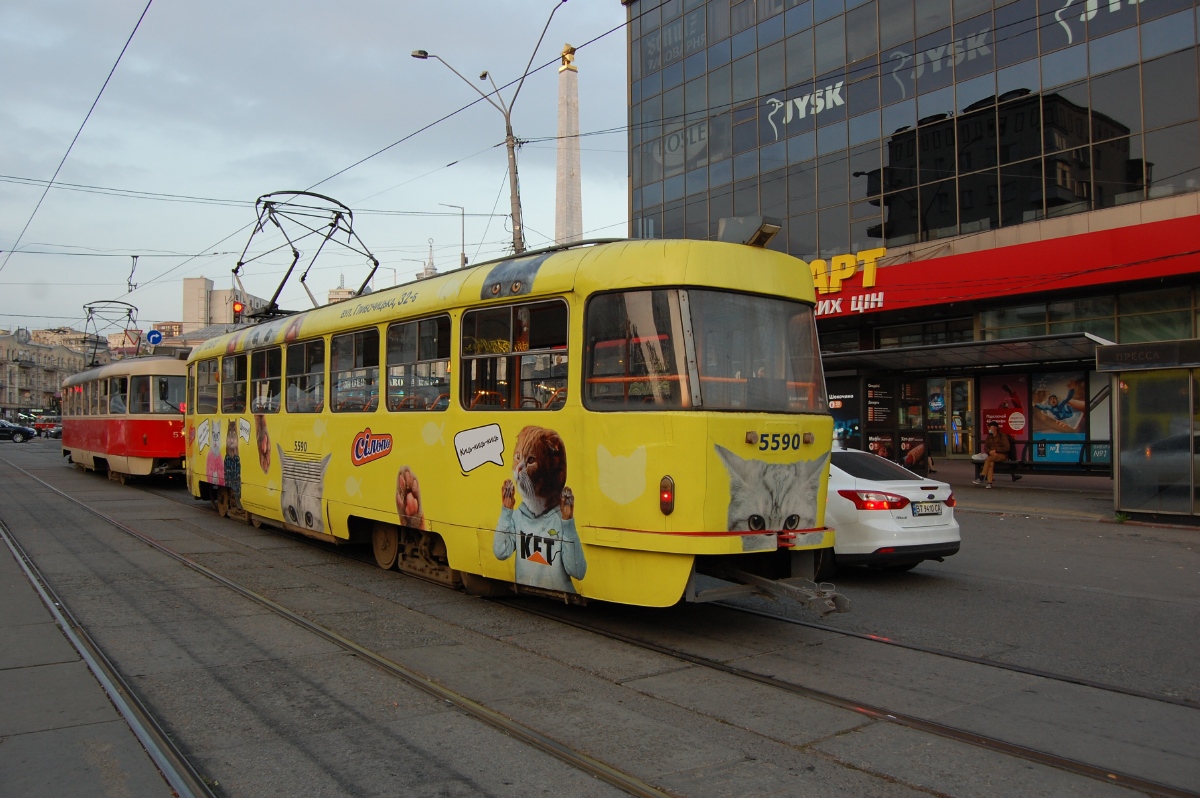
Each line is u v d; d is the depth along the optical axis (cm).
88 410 2372
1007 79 2044
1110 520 1441
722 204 2700
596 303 653
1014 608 804
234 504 1352
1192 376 1367
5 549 1065
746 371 646
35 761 420
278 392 1134
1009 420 2386
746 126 2630
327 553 1073
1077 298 2012
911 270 2202
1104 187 1875
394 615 739
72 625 689
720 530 602
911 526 898
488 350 746
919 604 821
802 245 2486
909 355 1897
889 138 2278
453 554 772
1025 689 555
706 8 2752
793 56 2498
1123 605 818
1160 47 1791
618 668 589
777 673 582
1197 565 1045
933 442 2653
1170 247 1742
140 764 418
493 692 533
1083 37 1912
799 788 398
